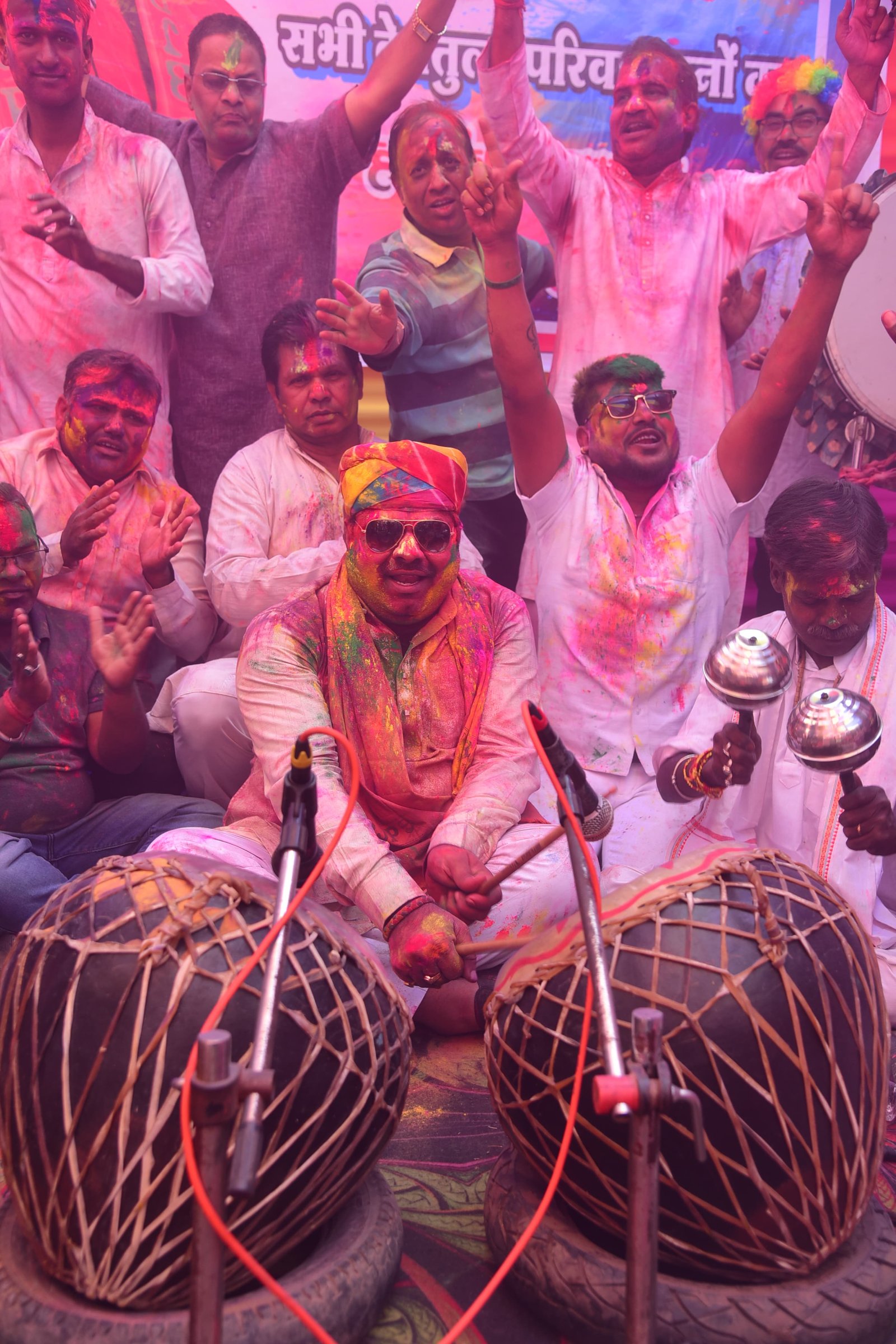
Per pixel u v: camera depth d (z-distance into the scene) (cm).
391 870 221
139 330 384
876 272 400
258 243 388
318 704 250
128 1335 137
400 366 396
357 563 251
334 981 157
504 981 170
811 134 407
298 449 373
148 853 172
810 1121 149
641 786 342
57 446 368
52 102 373
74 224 365
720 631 360
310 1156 149
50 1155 146
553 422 341
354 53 388
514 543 410
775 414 340
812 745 180
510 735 262
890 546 418
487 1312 164
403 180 389
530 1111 159
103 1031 146
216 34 376
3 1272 151
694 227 401
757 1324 146
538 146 389
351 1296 149
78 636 328
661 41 398
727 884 160
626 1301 125
